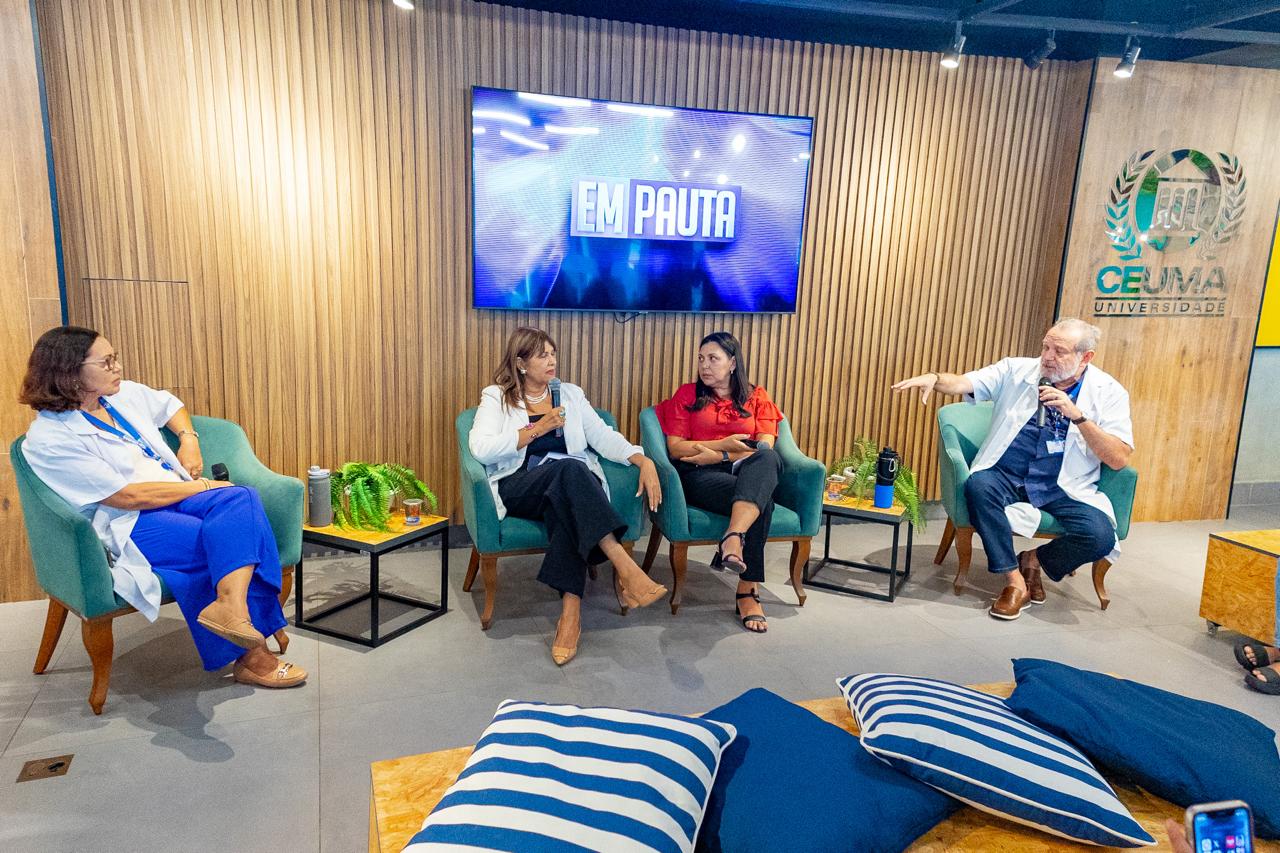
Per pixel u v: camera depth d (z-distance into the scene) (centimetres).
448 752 166
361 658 277
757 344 411
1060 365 333
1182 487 473
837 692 265
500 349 376
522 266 362
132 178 310
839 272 414
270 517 276
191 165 316
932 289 430
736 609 328
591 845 117
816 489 322
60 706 241
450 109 348
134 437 260
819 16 414
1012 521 335
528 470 303
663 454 326
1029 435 346
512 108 345
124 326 319
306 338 346
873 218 413
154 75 305
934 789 150
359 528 296
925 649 299
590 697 256
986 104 415
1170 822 127
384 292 353
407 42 337
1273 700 268
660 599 337
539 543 299
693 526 315
